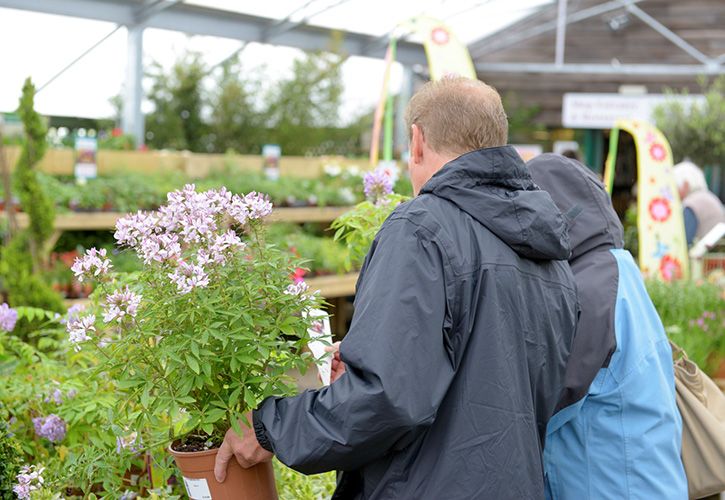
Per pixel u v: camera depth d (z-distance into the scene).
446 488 1.70
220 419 2.00
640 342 2.14
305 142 14.73
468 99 1.84
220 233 2.00
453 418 1.71
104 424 2.48
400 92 14.36
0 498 2.37
